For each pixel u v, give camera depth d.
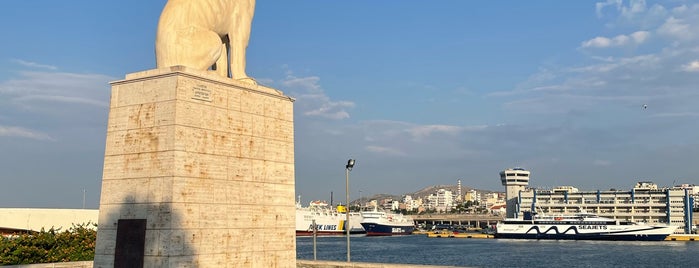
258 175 18.94
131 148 17.31
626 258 102.38
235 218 18.00
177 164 16.45
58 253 26.08
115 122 17.80
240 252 18.05
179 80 16.81
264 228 18.95
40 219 50.16
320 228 173.25
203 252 16.92
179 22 18.16
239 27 19.78
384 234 187.12
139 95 17.44
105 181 17.69
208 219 17.17
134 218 16.86
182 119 16.75
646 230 150.00
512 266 87.88
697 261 96.62
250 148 18.77
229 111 18.19
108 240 17.30
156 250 16.27
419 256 104.81
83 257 26.59
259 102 19.28
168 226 16.16
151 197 16.62
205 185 17.19
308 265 24.94
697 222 190.38
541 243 148.88
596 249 125.94
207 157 17.33
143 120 17.22
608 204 198.62
